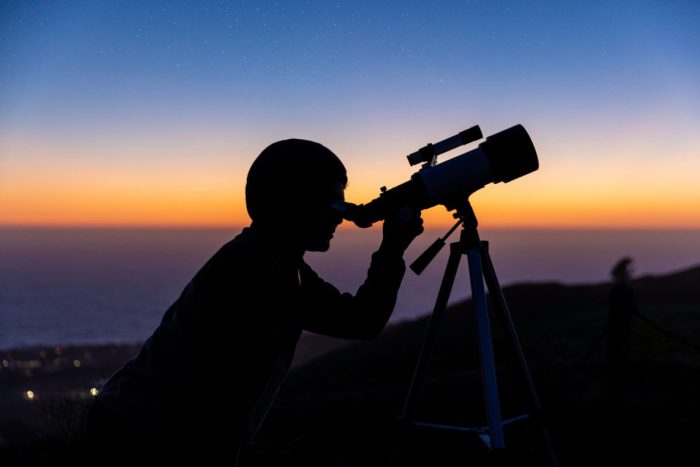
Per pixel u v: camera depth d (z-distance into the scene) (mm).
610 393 7551
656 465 5812
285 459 5855
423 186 2564
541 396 8617
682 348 11109
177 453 1964
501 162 2619
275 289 1943
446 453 6113
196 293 1939
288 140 2066
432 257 2939
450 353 14148
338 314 2057
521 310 27094
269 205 2029
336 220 2125
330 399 8914
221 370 1911
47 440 6422
